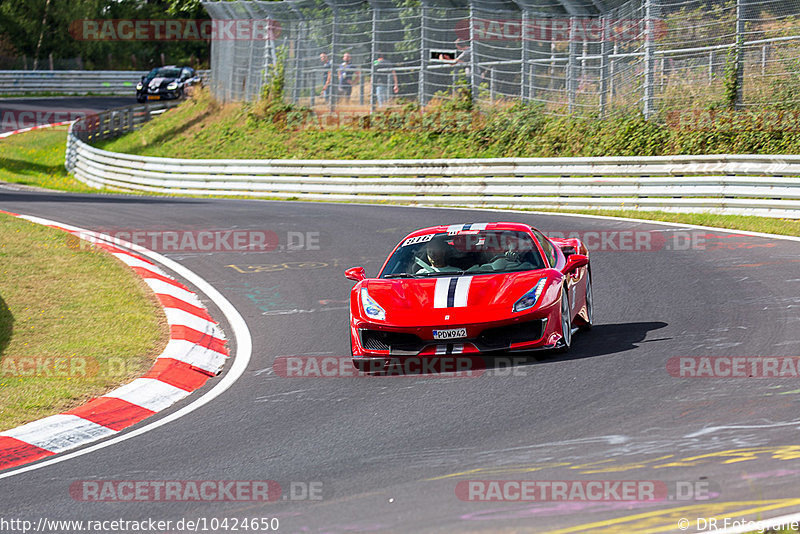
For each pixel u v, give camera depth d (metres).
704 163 62.66
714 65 80.44
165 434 24.78
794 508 15.64
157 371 30.97
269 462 21.33
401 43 106.69
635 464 18.77
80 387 29.45
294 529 16.89
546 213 67.44
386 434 22.56
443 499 17.67
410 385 27.20
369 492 18.52
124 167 106.75
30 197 85.06
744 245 47.88
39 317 37.56
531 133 92.44
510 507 16.94
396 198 81.25
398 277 31.19
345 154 104.00
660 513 16.06
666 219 59.50
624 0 85.56
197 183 96.94
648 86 82.44
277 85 119.94
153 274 47.31
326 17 113.50
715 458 18.66
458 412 23.84
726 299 35.41
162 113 145.00
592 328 33.03
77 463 22.84
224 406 27.16
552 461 19.42
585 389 24.86
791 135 74.56
